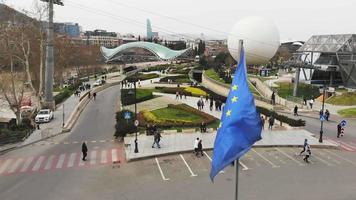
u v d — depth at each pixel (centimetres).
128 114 4466
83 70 13250
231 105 1383
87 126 4947
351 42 8100
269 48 8738
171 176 2956
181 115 5106
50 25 5831
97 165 3247
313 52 8619
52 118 5356
